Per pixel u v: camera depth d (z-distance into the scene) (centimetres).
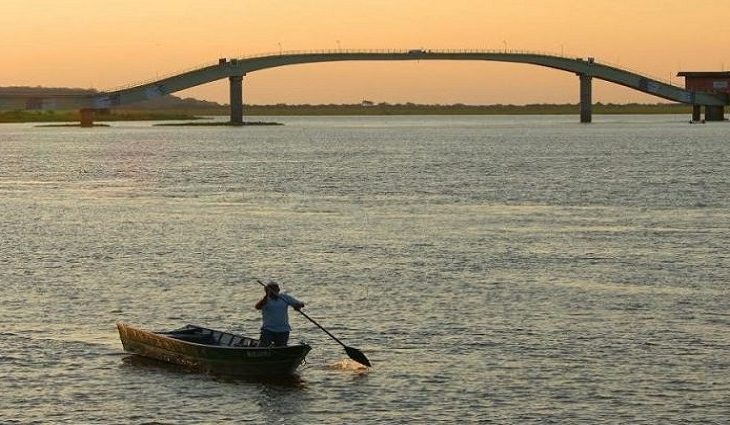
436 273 6028
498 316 4888
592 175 13588
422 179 13175
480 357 4209
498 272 6047
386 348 4362
